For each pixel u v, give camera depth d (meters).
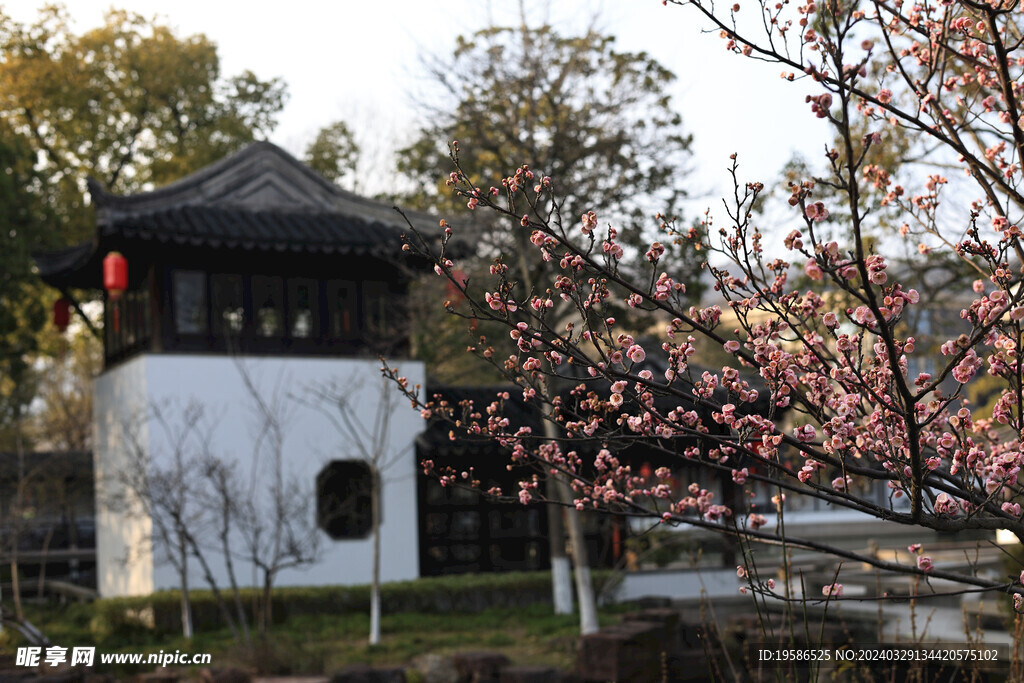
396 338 17.77
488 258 14.38
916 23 3.71
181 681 11.20
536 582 17.12
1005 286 3.41
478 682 11.15
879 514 3.35
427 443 17.59
